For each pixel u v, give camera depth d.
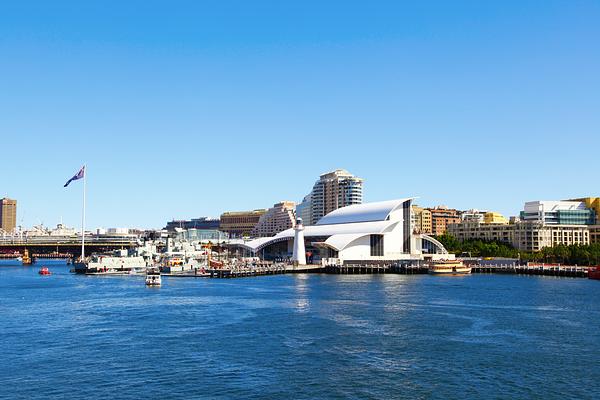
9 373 75.50
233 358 82.75
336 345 90.62
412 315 118.56
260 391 68.25
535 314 120.00
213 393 67.56
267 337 96.62
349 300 144.62
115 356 84.00
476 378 73.31
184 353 85.62
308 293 163.25
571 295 157.00
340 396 66.69
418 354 84.88
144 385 70.44
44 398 66.06
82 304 139.75
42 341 94.12
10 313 124.19
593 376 74.06
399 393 67.75
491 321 111.25
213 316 118.75
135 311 126.75
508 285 192.12
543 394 67.50
